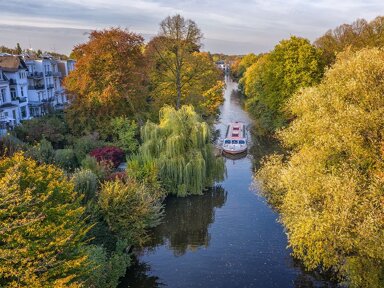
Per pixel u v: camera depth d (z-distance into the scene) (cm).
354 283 1633
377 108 1794
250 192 3300
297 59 4969
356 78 1961
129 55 3809
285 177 1997
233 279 1991
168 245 2406
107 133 3769
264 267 2103
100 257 1681
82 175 2131
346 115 1770
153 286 1936
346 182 1656
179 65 4309
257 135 5638
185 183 3062
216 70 5784
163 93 4478
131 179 2403
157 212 2492
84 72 3650
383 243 1460
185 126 3177
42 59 5912
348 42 5972
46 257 1084
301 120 2189
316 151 1875
